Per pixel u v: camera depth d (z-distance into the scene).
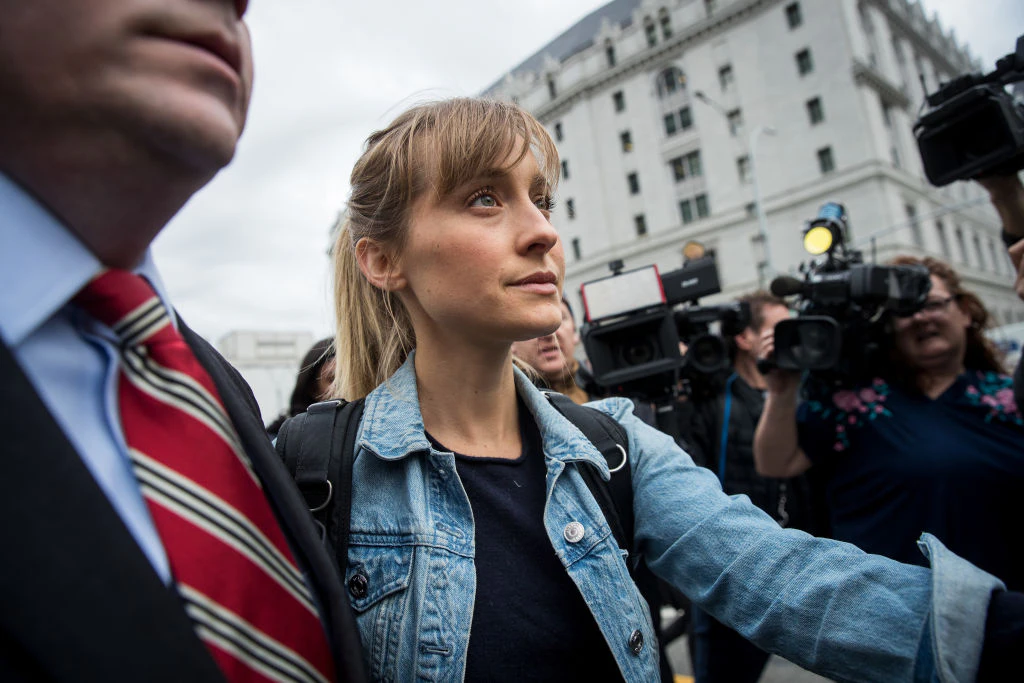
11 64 0.39
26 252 0.46
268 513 0.59
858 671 0.66
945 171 1.60
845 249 2.21
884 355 1.94
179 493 0.51
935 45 31.17
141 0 0.41
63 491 0.38
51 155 0.44
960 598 0.61
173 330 0.56
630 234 27.00
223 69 0.46
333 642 0.58
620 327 2.42
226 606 0.50
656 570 0.90
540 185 0.92
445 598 0.78
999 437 1.72
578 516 0.87
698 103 25.30
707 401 2.76
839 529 1.94
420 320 0.96
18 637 0.35
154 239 0.55
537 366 1.99
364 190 0.97
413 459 0.87
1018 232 1.51
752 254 23.86
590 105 28.44
